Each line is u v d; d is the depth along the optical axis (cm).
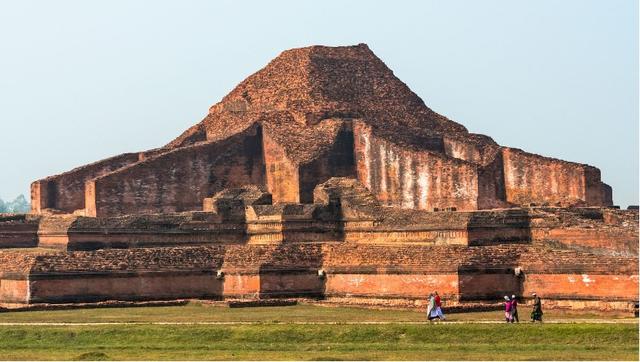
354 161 16138
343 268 13262
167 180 15925
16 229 15150
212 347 10262
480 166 14912
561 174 15388
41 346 10556
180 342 10506
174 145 17325
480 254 12662
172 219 14550
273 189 16112
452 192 15062
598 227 12888
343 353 9844
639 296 11888
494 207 15012
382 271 12975
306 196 15662
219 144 16212
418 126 17050
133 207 15738
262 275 13300
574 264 12306
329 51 17575
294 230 14188
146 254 13450
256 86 17625
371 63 17625
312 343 10369
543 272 12475
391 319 11275
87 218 14350
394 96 17325
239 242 14600
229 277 13488
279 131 16175
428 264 12688
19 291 12962
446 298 12550
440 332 10431
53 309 12525
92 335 10725
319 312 12031
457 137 16638
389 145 15688
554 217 13162
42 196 16425
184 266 13488
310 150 15850
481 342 10244
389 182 15725
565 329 10306
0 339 10775
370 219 14012
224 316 11612
